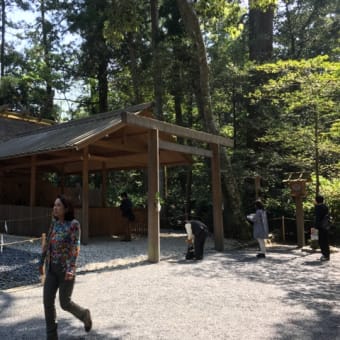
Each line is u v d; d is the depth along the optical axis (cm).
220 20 1797
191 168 1892
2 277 690
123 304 540
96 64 2477
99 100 2705
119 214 1463
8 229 1355
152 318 478
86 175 1146
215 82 1712
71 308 400
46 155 1395
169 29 1911
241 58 2017
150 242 904
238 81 1703
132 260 905
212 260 951
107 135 1191
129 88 2572
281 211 1580
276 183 1720
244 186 1648
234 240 1364
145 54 2147
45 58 2789
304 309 527
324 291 636
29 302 549
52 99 2823
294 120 1502
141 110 1284
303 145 1346
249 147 1772
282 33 2605
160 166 1655
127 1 1410
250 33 2038
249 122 1692
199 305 538
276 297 590
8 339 409
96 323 458
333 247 1291
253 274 775
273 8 1630
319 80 1245
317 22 2558
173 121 2333
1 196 1561
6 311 507
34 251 959
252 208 1630
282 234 1522
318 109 1280
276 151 1648
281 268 850
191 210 1917
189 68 1786
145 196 2217
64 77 2731
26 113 2136
